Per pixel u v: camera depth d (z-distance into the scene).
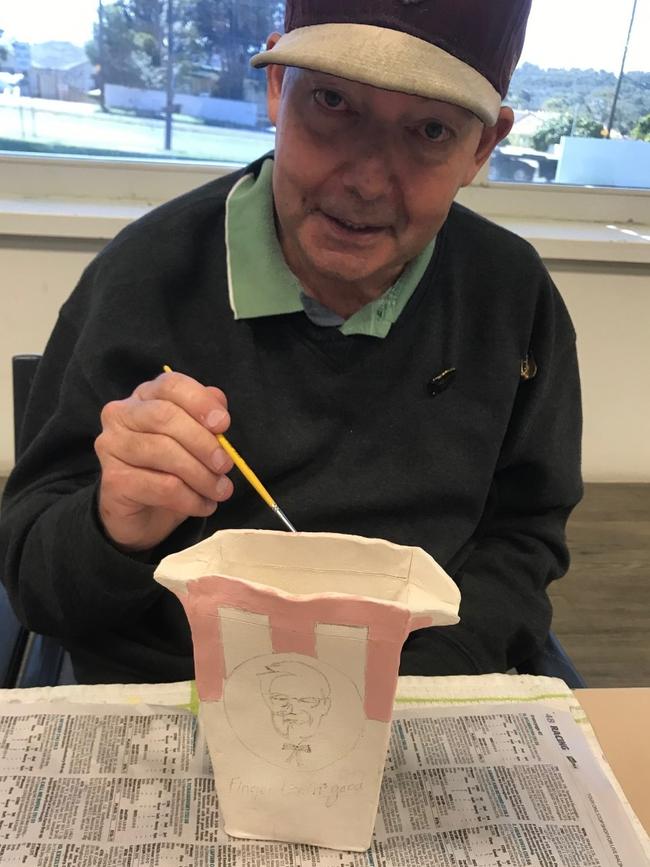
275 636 0.43
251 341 0.79
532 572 0.89
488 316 0.88
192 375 0.79
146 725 0.59
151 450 0.58
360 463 0.82
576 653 1.51
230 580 0.42
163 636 0.81
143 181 1.66
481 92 0.62
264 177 0.82
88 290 0.84
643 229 1.83
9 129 1.61
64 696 0.62
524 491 0.95
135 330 0.78
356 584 0.46
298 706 0.46
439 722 0.62
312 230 0.72
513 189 1.81
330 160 0.67
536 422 0.92
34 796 0.53
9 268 1.56
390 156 0.67
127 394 0.79
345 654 0.43
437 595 0.44
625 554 1.77
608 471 1.99
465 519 0.87
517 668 0.85
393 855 0.51
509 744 0.60
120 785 0.54
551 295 0.92
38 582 0.73
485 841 0.52
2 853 0.49
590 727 0.62
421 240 0.74
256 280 0.79
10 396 1.68
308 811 0.50
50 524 0.71
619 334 1.82
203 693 0.46
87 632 0.75
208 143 1.70
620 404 1.91
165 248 0.80
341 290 0.79
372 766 0.47
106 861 0.49
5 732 0.58
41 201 1.61
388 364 0.82
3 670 0.77
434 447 0.84
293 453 0.79
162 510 0.64
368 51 0.59
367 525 0.83
